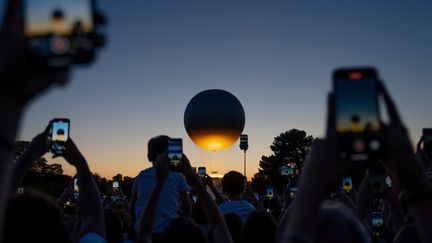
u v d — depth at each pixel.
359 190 3.03
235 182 5.23
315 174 1.20
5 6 0.95
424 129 2.65
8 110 0.92
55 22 1.03
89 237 2.22
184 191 5.00
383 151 1.20
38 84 0.96
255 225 2.95
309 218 1.15
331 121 1.27
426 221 1.16
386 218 5.43
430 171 2.25
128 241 5.19
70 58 0.95
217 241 2.67
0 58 0.92
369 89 1.41
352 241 1.37
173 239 2.34
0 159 0.91
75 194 6.43
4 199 0.93
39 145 2.44
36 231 1.50
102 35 1.04
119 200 9.45
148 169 5.07
